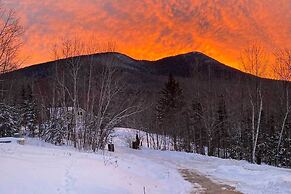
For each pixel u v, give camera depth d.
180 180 20.05
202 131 56.91
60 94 36.56
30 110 48.25
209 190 16.91
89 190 12.02
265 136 50.88
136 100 45.56
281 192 15.74
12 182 11.02
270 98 46.97
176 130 59.84
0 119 39.03
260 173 21.25
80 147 30.55
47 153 18.61
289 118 49.00
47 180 12.09
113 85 34.22
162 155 39.84
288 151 49.44
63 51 34.53
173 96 63.84
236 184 18.55
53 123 34.19
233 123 55.16
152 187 15.98
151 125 62.62
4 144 21.20
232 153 54.47
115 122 31.98
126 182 14.94
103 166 16.94
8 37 31.69
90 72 32.09
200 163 31.75
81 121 31.45
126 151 40.97
